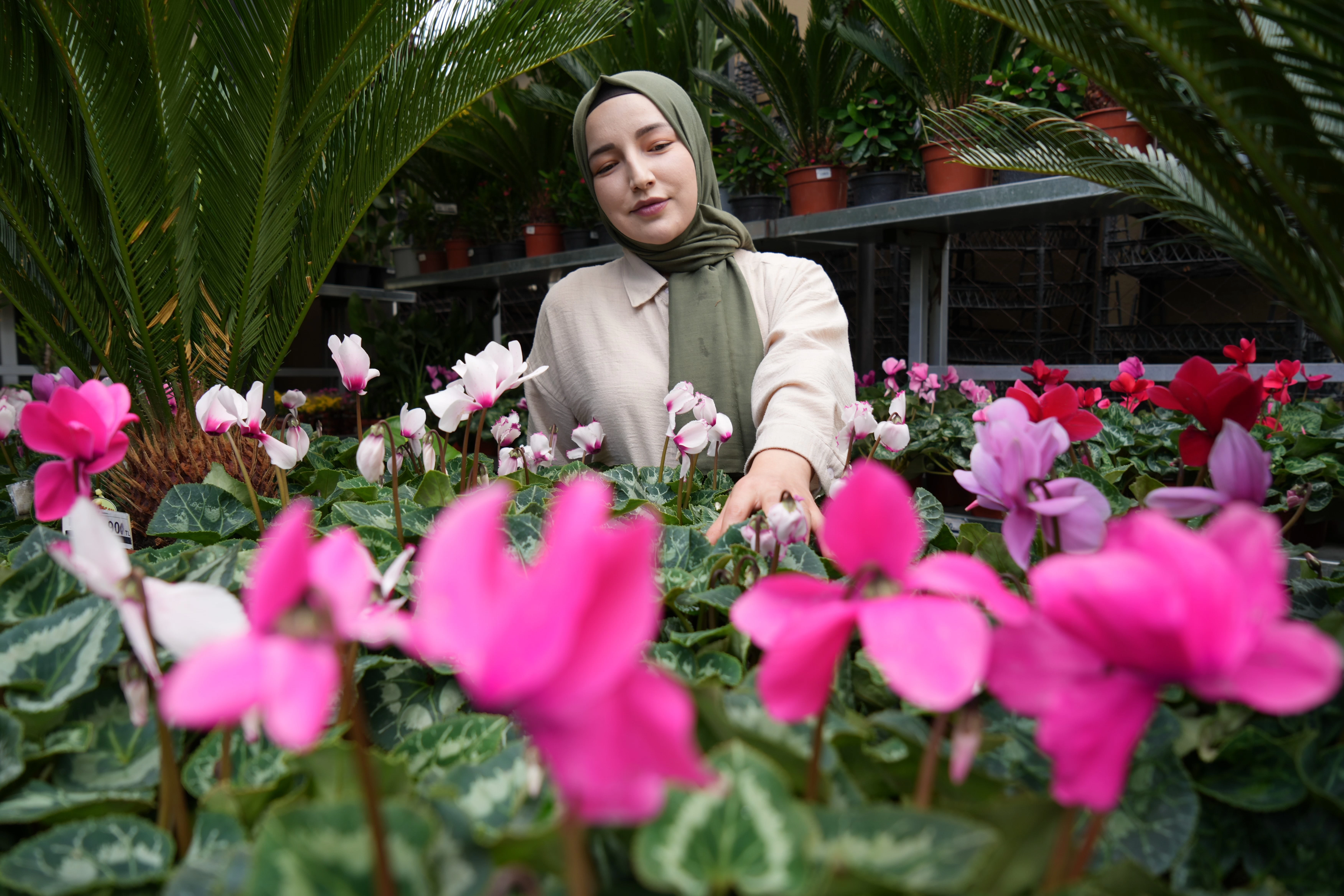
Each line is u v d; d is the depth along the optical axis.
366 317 6.74
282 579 0.36
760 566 1.11
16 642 0.85
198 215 2.12
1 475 2.33
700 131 2.49
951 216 3.99
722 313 2.37
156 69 1.83
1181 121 0.89
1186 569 0.39
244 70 1.98
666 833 0.45
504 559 0.36
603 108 2.32
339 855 0.46
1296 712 0.73
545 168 6.79
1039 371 2.83
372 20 2.01
